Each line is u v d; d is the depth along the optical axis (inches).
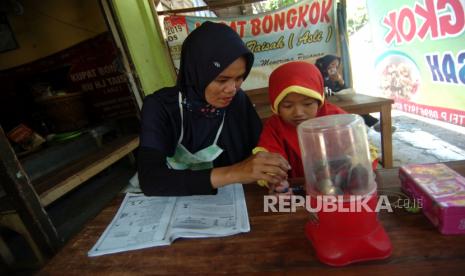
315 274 20.6
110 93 108.6
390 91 147.4
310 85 36.2
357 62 170.1
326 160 21.9
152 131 37.1
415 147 102.9
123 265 24.9
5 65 110.3
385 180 31.5
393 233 23.3
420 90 127.5
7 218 54.4
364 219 20.5
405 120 130.9
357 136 21.9
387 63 144.5
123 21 99.7
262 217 28.5
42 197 60.9
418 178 26.3
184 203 33.7
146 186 33.4
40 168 76.9
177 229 27.9
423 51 120.3
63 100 93.0
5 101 112.0
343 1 102.6
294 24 106.8
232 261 23.1
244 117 47.0
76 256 27.3
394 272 19.6
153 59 115.5
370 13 147.9
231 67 34.8
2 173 50.8
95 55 104.6
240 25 107.6
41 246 55.2
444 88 114.2
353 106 84.8
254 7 165.3
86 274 24.6
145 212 33.0
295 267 21.5
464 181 24.6
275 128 42.9
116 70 105.1
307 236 24.2
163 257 25.0
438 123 119.3
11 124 109.3
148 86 109.5
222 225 28.0
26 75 110.4
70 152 86.7
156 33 116.9
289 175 41.4
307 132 21.9
